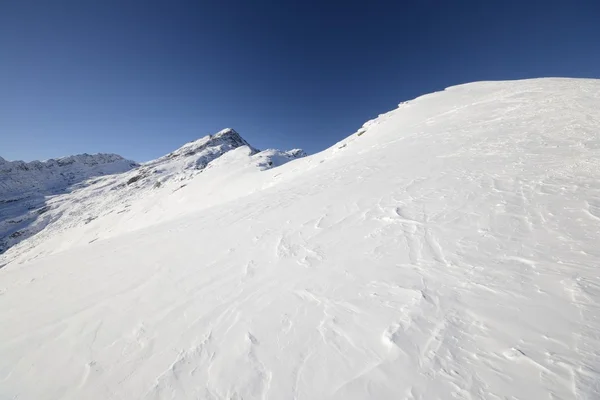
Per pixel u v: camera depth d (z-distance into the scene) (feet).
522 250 15.24
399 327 11.68
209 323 15.33
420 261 16.47
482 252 15.89
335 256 19.72
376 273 16.33
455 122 55.62
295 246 23.12
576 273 12.56
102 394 11.90
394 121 84.43
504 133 39.32
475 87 88.79
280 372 11.00
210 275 21.31
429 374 9.45
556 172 23.94
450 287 13.57
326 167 64.28
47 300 22.58
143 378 12.28
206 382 11.34
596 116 34.50
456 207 22.35
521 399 8.14
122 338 15.60
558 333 9.85
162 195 232.94
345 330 12.35
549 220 17.48
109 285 23.03
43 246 256.11
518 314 11.03
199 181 208.23
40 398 12.39
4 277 33.27
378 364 10.29
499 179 25.50
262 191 60.70
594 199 18.57
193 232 34.14
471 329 10.87
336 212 28.66
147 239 35.73
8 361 15.33
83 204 422.41
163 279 22.17
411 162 39.70
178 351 13.58
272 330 13.48
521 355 9.36
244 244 26.30
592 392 7.84
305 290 16.33
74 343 15.89
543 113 42.50
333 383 10.01
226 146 535.60
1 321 20.29
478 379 8.95
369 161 48.57
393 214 23.98
